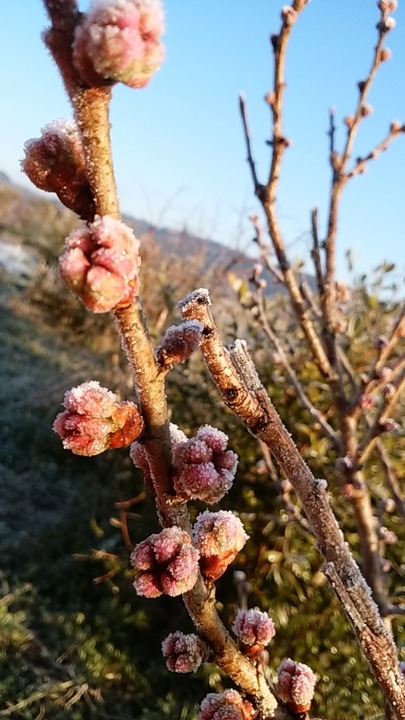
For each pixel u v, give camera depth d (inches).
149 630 124.7
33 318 275.0
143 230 230.1
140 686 112.9
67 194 24.3
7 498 153.7
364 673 104.5
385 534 78.4
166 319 167.2
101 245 22.4
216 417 136.8
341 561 33.2
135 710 108.9
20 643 115.2
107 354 240.8
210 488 29.2
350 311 133.3
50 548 140.8
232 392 29.8
